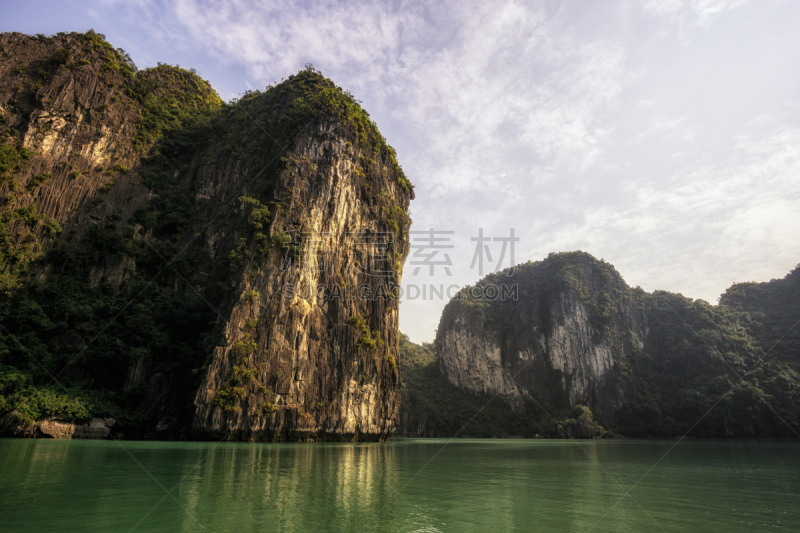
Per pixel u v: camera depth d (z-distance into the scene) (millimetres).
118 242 50094
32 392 35406
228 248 49906
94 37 60281
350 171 53625
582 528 11094
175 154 61062
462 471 22609
